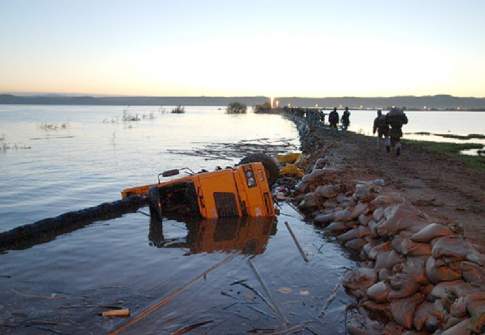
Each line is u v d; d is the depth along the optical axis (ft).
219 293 22.57
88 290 23.13
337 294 22.34
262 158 47.21
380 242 26.23
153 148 96.94
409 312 18.17
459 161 64.75
